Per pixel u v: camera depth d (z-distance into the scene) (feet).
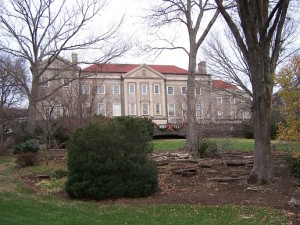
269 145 38.19
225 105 140.87
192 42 75.41
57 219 27.17
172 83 239.50
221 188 37.47
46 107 80.48
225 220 26.02
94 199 34.88
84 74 107.45
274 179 37.50
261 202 30.94
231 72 111.14
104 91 221.66
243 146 73.82
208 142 57.67
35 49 96.43
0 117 86.07
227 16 38.11
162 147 77.30
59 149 70.38
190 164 50.16
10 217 27.09
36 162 58.85
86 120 63.72
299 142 36.60
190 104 70.59
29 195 36.88
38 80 95.50
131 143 36.52
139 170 35.42
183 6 77.00
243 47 38.40
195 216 27.45
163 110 233.35
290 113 36.01
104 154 35.14
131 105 227.81
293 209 28.37
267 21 35.94
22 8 100.22
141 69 232.94
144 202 33.01
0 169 57.16
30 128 85.66
